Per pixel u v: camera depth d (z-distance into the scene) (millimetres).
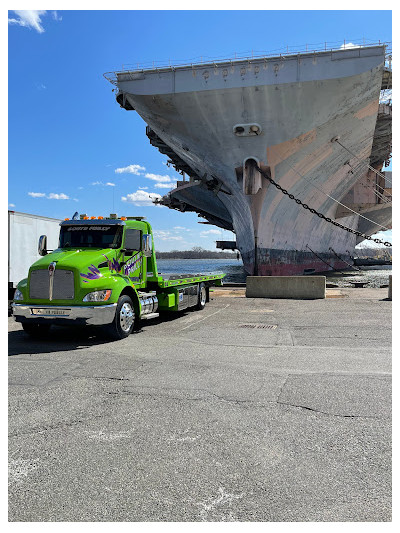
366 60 18359
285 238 30328
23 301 8078
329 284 23828
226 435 3654
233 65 19422
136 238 9453
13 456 3314
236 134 21297
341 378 5340
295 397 4609
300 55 18875
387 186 37969
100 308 7789
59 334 9062
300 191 26812
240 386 5039
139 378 5445
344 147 24422
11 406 4430
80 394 4809
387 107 27172
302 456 3260
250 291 16672
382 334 8586
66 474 3033
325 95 19438
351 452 3314
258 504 2641
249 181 22766
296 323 10203
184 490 2809
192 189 40656
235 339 8250
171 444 3490
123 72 20547
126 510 2600
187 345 7695
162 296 10570
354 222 50219
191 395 4727
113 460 3230
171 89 20141
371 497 2703
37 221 12922
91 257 8227
